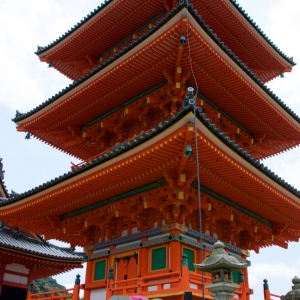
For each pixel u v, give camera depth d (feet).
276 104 61.52
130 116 61.98
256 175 46.06
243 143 69.67
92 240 58.18
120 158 43.42
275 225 62.75
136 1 68.08
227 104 62.08
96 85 59.00
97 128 67.62
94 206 55.72
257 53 78.28
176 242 45.62
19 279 85.46
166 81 56.54
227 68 53.06
